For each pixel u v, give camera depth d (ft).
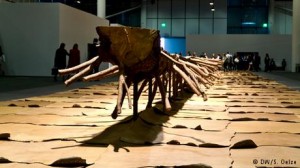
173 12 149.79
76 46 61.41
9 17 74.13
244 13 146.61
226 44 130.31
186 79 17.16
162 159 12.42
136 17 150.82
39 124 18.90
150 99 22.86
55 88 46.73
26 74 74.38
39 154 13.08
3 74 74.43
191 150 13.73
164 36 150.92
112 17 148.66
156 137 15.78
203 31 149.18
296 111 24.98
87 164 11.84
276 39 128.47
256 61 120.26
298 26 111.45
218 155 13.00
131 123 18.52
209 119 21.12
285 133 17.10
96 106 26.61
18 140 15.19
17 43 74.23
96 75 15.84
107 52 16.24
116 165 11.72
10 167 11.48
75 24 79.66
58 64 60.29
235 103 29.25
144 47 16.57
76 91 39.91
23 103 28.25
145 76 17.83
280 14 142.10
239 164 11.91
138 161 12.17
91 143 14.75
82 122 19.54
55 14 72.90
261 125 19.29
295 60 112.37
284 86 48.21
